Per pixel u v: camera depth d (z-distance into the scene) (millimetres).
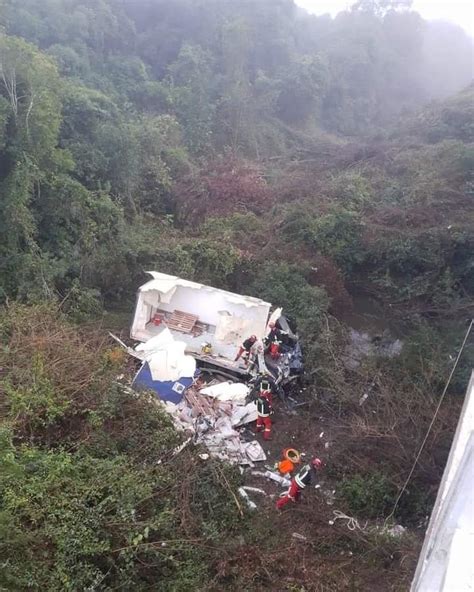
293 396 9188
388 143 20172
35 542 4855
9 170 10477
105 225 12117
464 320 11211
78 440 6445
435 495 6980
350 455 7621
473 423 4715
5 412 6461
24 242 10422
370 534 6355
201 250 12344
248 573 5559
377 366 9711
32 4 20391
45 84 11039
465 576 3266
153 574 5336
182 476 6387
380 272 12891
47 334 8086
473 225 12188
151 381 8250
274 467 7613
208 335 10289
